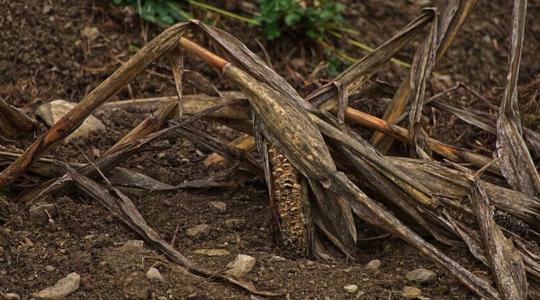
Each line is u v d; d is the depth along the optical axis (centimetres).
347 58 796
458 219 511
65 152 598
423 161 525
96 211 514
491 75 808
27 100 704
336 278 471
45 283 451
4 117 572
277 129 496
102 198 516
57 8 766
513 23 573
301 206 499
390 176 502
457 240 510
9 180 526
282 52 793
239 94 709
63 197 519
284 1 779
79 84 729
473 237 497
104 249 476
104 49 754
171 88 732
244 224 524
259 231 520
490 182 574
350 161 512
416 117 564
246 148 570
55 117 635
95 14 774
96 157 600
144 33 771
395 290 468
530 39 838
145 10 779
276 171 502
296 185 499
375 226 523
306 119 498
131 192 546
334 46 806
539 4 867
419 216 510
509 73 571
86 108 522
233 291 456
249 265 472
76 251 473
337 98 557
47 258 468
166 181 572
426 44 574
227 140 645
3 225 496
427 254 471
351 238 498
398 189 506
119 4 781
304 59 791
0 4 753
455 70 805
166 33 527
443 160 583
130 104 673
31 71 727
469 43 827
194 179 578
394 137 571
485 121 599
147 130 542
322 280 468
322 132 505
